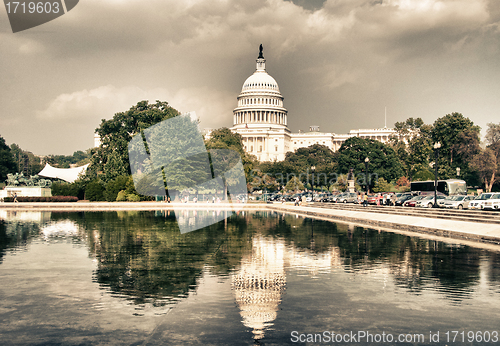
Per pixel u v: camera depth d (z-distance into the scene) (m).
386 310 11.75
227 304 12.27
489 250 22.39
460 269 17.22
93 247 23.00
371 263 18.52
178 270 16.86
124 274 16.11
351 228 34.78
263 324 10.66
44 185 87.31
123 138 98.00
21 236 27.83
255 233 30.55
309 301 12.58
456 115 123.56
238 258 19.66
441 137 123.19
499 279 15.45
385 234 30.17
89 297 12.95
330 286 14.36
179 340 9.62
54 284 14.55
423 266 17.88
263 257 19.97
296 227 35.59
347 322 10.80
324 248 22.95
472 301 12.62
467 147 111.56
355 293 13.45
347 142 138.00
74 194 87.88
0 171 129.88
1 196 83.94
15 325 10.57
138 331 10.18
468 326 10.55
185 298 12.83
